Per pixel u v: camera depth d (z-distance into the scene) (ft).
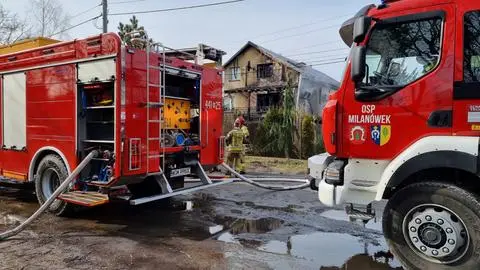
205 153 24.91
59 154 21.29
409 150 12.99
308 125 57.77
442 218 12.43
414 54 13.33
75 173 19.06
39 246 16.46
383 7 13.98
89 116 20.49
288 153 58.23
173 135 22.47
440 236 12.46
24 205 24.29
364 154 14.12
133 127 19.22
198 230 18.95
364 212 14.53
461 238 12.22
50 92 21.65
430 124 12.98
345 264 14.65
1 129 24.73
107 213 22.29
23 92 23.17
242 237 17.83
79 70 20.17
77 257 15.17
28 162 23.07
